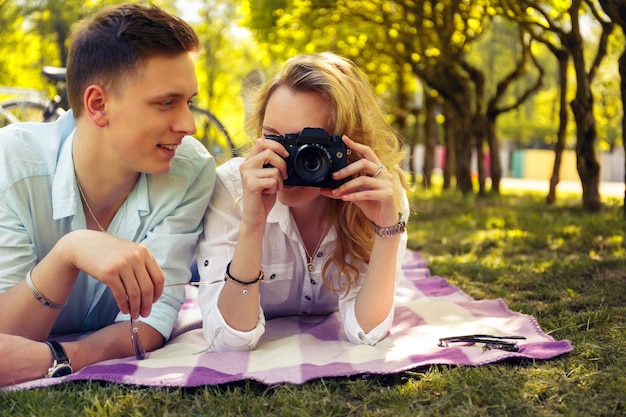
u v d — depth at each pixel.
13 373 2.22
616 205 7.57
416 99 20.55
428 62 10.45
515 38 22.94
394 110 13.52
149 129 2.38
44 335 2.40
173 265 2.66
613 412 1.97
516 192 12.48
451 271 4.16
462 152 10.97
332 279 2.83
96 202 2.62
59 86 6.55
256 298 2.52
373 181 2.48
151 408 2.02
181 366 2.32
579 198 10.05
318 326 2.89
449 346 2.55
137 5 2.41
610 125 22.94
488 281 3.88
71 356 2.34
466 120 10.86
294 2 9.89
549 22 7.34
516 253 4.86
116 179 2.58
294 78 2.49
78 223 2.60
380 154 2.64
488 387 2.14
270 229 2.75
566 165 31.83
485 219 6.85
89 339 2.45
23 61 14.09
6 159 2.50
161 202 2.68
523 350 2.45
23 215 2.52
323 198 2.73
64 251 2.28
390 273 2.62
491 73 33.97
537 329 2.76
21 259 2.46
